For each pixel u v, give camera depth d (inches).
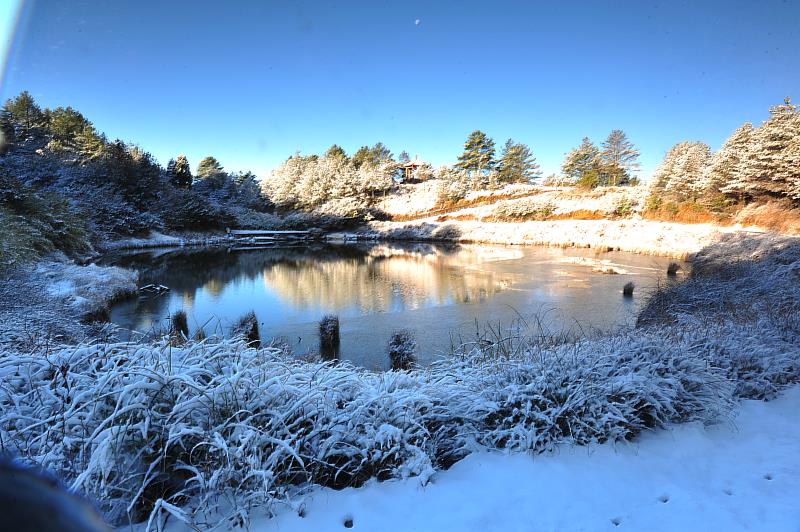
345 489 84.0
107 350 99.4
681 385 120.6
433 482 87.5
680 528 70.8
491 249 1109.7
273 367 110.5
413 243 1358.3
